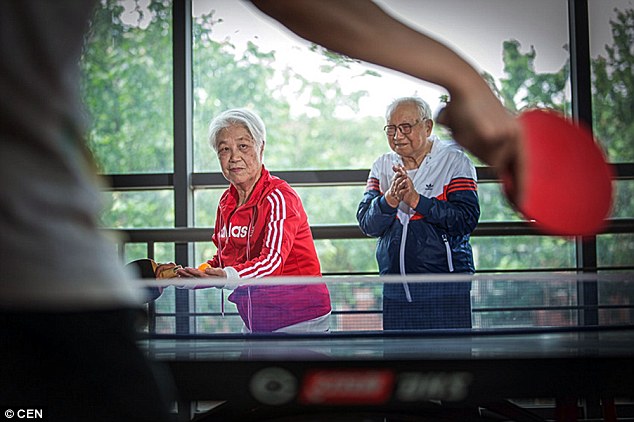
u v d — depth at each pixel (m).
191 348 1.13
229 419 1.19
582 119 4.17
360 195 4.25
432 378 0.93
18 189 0.50
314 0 0.48
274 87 4.29
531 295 1.79
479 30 4.28
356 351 1.06
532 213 0.53
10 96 0.50
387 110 2.86
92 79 4.24
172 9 4.22
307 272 2.66
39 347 0.50
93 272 0.53
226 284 1.81
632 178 4.15
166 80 4.25
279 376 0.93
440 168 2.80
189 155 4.21
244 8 4.27
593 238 4.09
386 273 2.80
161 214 4.26
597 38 4.16
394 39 0.49
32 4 0.50
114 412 0.52
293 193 2.66
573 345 1.07
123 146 4.24
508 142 0.51
